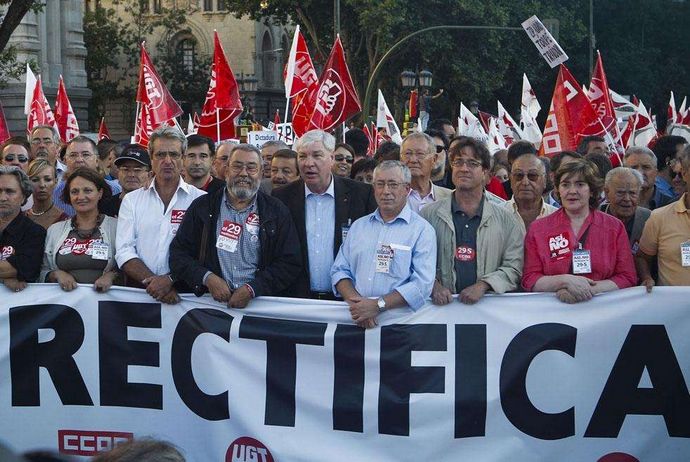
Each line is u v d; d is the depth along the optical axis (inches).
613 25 2194.9
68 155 357.4
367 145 473.1
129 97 2151.8
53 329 245.9
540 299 231.9
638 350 229.8
